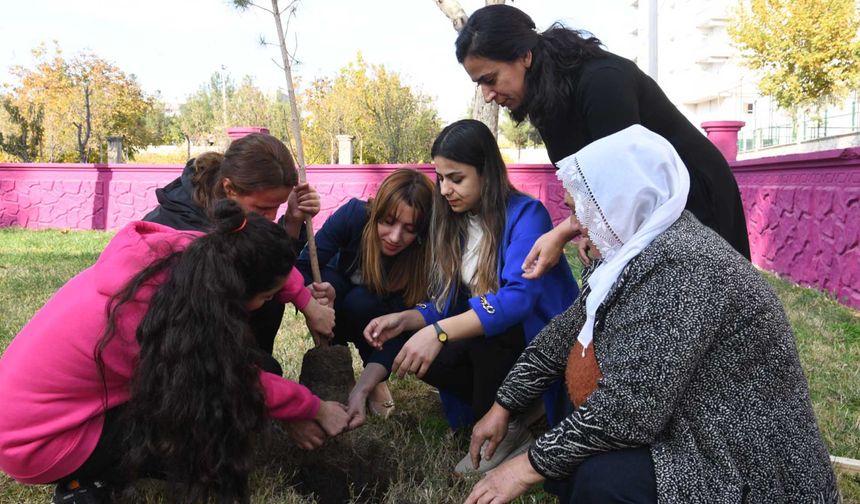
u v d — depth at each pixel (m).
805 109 25.88
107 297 2.26
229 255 2.18
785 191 8.12
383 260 3.18
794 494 1.89
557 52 2.78
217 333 2.14
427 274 3.12
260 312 3.22
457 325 2.78
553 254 2.65
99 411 2.33
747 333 1.91
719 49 40.03
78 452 2.32
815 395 3.86
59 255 8.89
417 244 3.16
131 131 27.19
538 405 3.04
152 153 31.09
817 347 4.85
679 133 2.96
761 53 25.38
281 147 2.85
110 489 2.49
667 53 47.06
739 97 37.09
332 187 12.13
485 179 2.90
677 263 1.92
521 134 33.38
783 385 1.94
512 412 2.53
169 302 2.15
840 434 3.34
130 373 2.29
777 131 29.81
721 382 1.93
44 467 2.29
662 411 1.90
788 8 24.50
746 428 1.91
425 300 3.17
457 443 3.24
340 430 2.67
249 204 2.79
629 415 1.91
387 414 3.52
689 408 1.95
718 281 1.89
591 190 2.04
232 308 2.18
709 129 10.73
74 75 24.16
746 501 1.88
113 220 12.80
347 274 3.39
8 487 2.79
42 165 12.77
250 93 22.58
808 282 7.41
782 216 8.22
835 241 6.73
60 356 2.25
